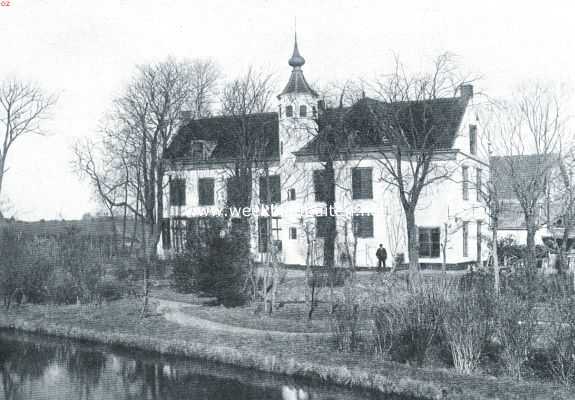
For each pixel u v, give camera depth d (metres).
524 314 15.76
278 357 18.70
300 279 34.59
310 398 16.61
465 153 41.75
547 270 29.66
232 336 21.44
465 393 14.42
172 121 46.38
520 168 33.78
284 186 44.38
